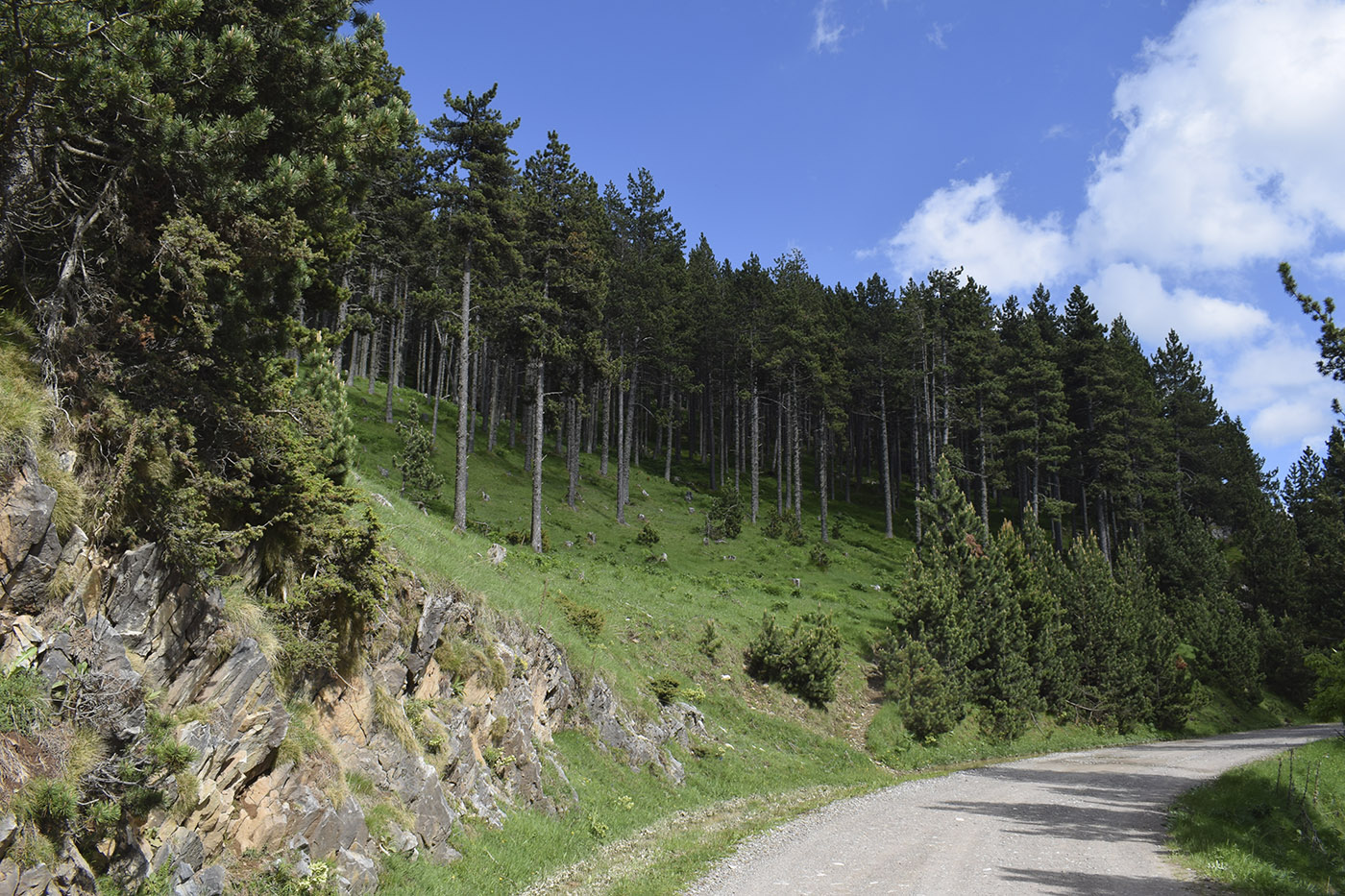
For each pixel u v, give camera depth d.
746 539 56.25
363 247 39.66
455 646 16.02
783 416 82.56
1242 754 34.47
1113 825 18.19
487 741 15.95
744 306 76.19
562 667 21.12
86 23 9.09
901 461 93.56
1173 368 94.56
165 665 9.12
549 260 47.34
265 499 11.66
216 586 10.00
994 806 21.20
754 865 14.04
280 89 11.88
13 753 6.70
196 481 10.09
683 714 26.08
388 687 13.50
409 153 35.97
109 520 8.90
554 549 42.56
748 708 30.17
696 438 94.06
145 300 10.68
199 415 10.66
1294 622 59.09
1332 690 21.19
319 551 12.38
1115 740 40.38
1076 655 44.12
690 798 21.41
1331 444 35.34
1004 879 12.62
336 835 10.48
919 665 35.03
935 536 41.34
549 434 71.12
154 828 8.01
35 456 8.02
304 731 10.98
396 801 12.12
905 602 38.44
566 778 18.20
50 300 9.52
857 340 83.12
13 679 7.04
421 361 74.44
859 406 85.69
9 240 9.63
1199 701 47.50
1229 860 14.30
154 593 9.12
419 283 53.00
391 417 54.28
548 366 49.00
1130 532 73.81
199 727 8.95
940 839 16.34
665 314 70.31
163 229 10.20
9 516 7.56
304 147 12.34
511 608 20.06
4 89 8.91
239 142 10.25
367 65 12.91
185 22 9.91
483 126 36.78
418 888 11.05
